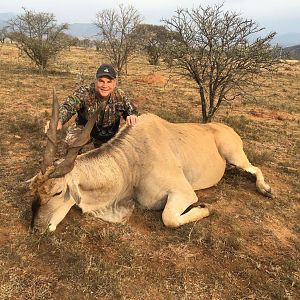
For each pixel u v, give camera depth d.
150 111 6.77
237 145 3.58
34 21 13.99
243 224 2.95
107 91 3.04
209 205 3.00
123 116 3.35
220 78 5.90
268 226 2.96
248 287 2.28
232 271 2.41
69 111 3.04
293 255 2.62
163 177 2.91
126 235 2.64
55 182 2.44
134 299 2.11
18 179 3.27
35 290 2.08
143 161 2.92
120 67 11.95
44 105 6.70
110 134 3.33
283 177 3.92
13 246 2.39
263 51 5.59
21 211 2.77
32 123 4.94
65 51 22.09
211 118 6.22
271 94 10.69
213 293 2.21
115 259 2.40
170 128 3.31
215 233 2.77
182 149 3.20
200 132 3.50
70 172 2.53
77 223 2.69
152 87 10.24
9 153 3.93
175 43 5.75
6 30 27.12
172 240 2.63
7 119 5.32
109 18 11.88
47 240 2.46
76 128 3.23
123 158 2.87
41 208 2.46
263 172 4.00
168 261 2.43
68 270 2.24
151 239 2.64
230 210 3.13
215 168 3.44
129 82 11.05
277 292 2.24
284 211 3.21
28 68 13.07
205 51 5.75
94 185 2.67
